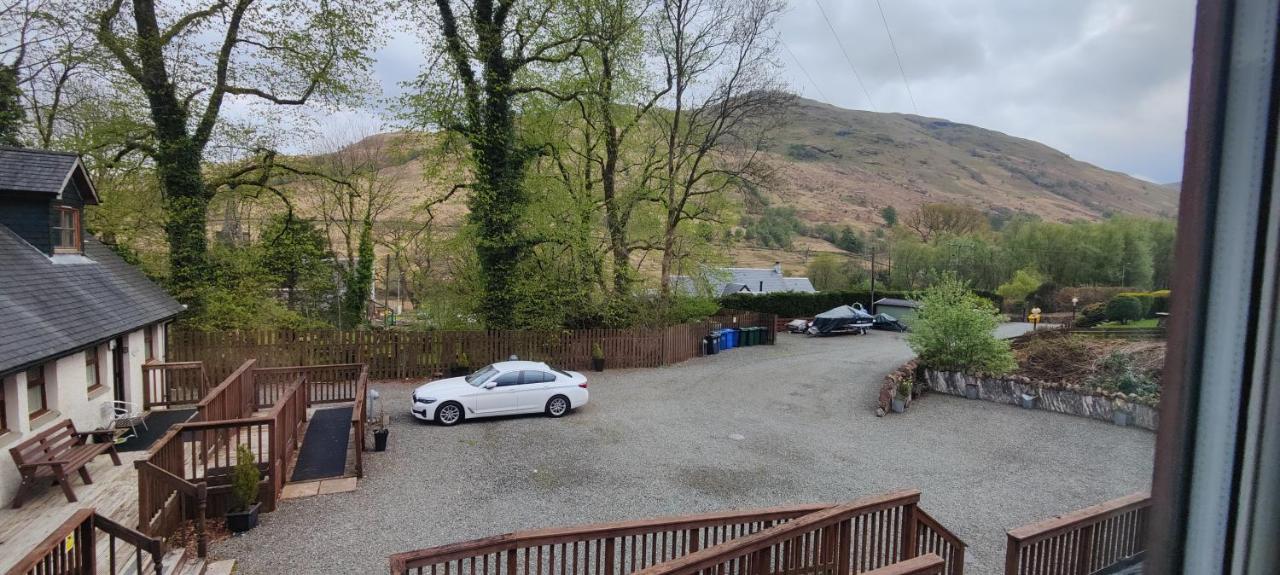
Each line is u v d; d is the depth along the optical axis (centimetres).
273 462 914
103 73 1711
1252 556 85
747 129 2584
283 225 2330
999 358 1936
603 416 1555
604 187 2472
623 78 2241
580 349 2231
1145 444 1398
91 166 1780
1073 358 1934
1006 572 559
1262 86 81
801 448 1338
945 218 5922
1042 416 1664
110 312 1195
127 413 1218
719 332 2878
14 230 1155
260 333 1805
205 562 736
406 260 2639
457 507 956
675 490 1063
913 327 2111
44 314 969
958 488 1118
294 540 823
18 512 802
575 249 2194
